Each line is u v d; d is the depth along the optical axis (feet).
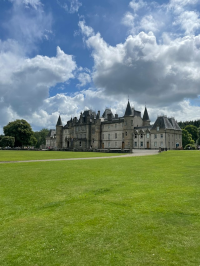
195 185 46.85
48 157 145.48
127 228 27.48
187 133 352.49
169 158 110.32
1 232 27.78
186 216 30.32
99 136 352.08
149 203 35.86
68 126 423.64
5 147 373.61
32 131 405.80
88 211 33.47
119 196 40.27
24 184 52.80
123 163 92.89
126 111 311.27
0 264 21.40
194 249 22.65
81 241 24.91
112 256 21.95
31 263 21.40
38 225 29.37
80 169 75.56
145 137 293.84
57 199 40.29
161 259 21.20
